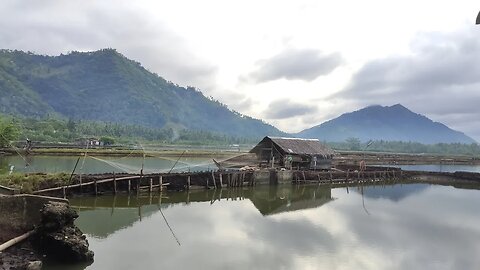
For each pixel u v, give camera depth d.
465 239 24.23
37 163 47.56
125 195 33.91
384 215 31.03
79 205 29.64
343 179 56.16
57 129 106.38
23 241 16.56
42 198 17.52
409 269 18.50
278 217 28.75
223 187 42.34
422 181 61.56
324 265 18.44
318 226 26.16
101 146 73.25
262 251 20.11
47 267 16.41
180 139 149.25
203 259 18.52
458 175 61.19
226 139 176.12
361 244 22.14
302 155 56.12
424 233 25.45
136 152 67.12
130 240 21.05
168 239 21.56
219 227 24.83
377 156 98.56
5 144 57.91
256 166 52.78
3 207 16.83
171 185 37.91
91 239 20.92
